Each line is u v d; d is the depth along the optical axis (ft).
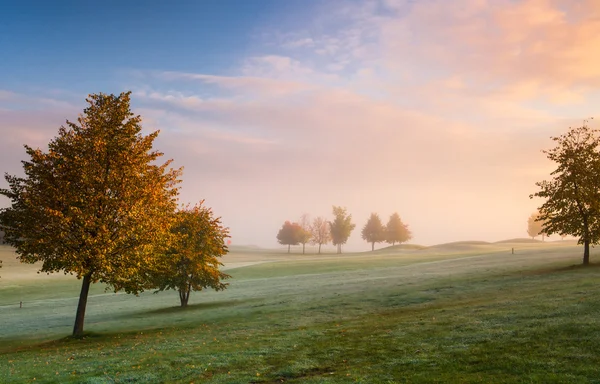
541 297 81.35
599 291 79.51
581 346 47.06
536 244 474.90
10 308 184.96
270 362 56.75
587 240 137.28
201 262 152.76
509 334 56.18
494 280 128.47
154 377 53.11
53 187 89.35
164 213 103.76
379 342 62.08
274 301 137.80
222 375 51.98
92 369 59.67
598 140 139.85
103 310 166.30
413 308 94.27
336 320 88.07
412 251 458.50
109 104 102.37
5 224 92.79
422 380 43.21
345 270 264.11
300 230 591.37
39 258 93.40
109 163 98.17
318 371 51.31
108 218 92.53
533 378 39.78
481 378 41.68
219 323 103.09
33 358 75.41
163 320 122.62
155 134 104.99
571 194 137.39
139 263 96.37
